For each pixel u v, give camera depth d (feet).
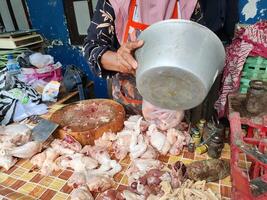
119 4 2.98
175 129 3.10
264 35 3.35
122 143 3.04
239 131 2.03
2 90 4.66
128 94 3.76
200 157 2.88
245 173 1.76
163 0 2.79
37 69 5.24
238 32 3.62
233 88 3.47
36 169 2.89
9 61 5.29
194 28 1.78
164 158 2.92
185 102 2.00
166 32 1.81
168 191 2.31
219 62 1.99
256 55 3.30
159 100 2.07
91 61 3.08
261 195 1.60
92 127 3.30
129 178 2.60
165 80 1.87
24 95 4.48
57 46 7.22
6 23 7.52
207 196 2.28
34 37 6.34
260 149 1.98
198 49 1.78
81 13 6.43
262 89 2.76
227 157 2.81
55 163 2.89
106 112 3.69
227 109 3.22
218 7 3.09
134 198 2.28
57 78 5.55
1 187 2.62
